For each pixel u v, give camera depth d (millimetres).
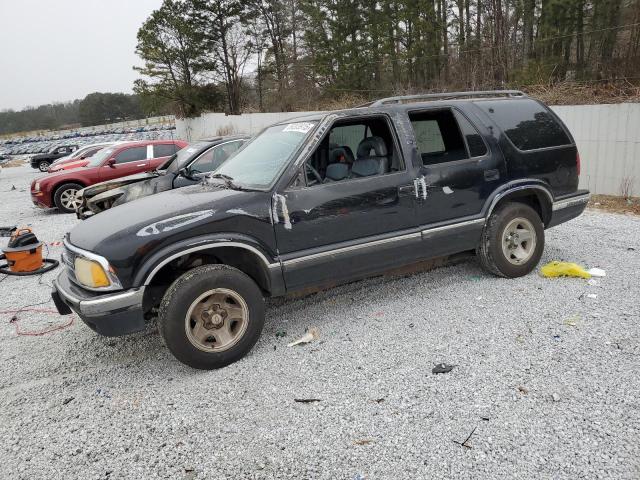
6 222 11109
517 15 21781
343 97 30750
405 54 27969
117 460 2699
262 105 40531
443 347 3615
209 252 3686
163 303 3385
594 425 2623
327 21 33094
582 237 6297
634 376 3043
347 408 2971
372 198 4016
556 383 3033
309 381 3314
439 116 4707
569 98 12164
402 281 5070
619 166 9094
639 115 8680
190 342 3434
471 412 2824
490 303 4328
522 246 4898
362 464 2492
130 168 12008
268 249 3654
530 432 2611
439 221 4383
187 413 3076
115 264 3246
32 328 4789
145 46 40812
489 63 21312
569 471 2320
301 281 3826
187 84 41969
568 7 19359
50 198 11641
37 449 2855
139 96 43375
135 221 3467
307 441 2709
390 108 4289
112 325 3295
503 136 4672
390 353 3596
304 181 3801
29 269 6789
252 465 2561
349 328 4086
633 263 5121
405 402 2977
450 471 2389
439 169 4328
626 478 2254
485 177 4543
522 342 3586
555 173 4938
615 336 3557
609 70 16016
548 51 20234
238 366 3598
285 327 4223
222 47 42344
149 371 3695
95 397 3385
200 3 40125
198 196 3812
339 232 3914
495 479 2314
